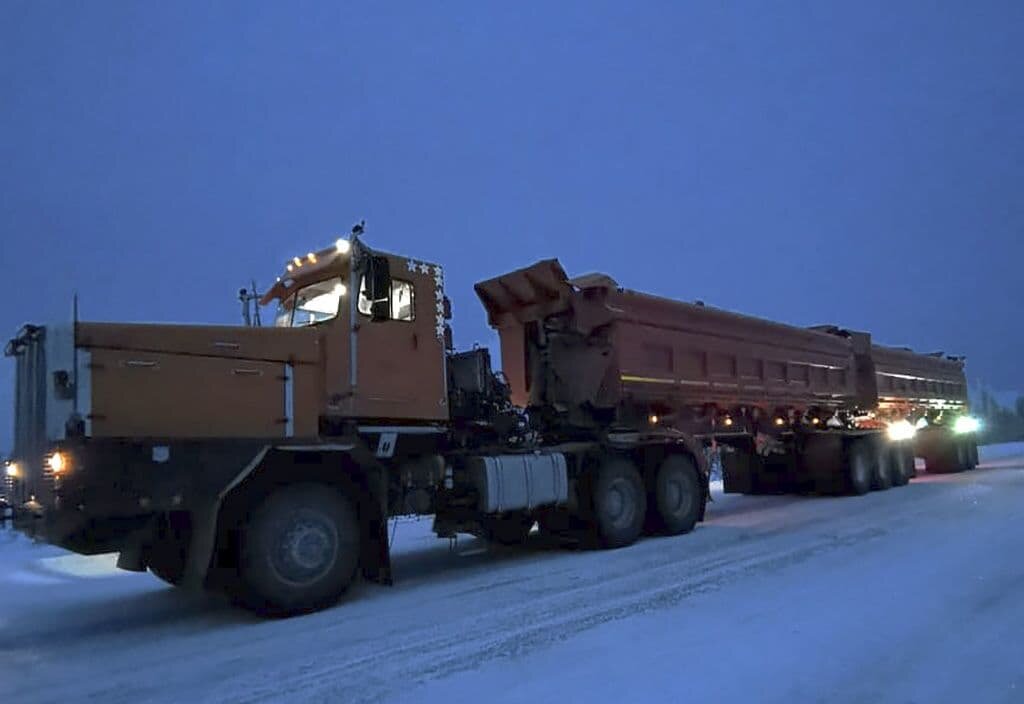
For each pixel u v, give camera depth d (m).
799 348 14.86
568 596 6.96
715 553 8.89
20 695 4.90
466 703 4.33
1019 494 13.77
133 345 6.42
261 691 4.75
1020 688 4.26
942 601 6.11
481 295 11.46
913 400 19.97
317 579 6.82
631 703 4.18
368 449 7.63
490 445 9.61
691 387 11.85
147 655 5.72
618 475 10.04
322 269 7.98
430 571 8.80
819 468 15.51
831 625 5.52
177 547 7.07
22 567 10.10
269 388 7.05
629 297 10.91
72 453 6.02
